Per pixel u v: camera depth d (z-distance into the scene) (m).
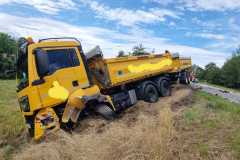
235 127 6.02
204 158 4.48
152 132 5.10
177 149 4.71
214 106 9.17
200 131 5.70
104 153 4.78
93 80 8.13
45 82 6.45
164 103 9.50
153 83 10.44
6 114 9.93
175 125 5.99
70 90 6.93
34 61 6.41
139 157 4.51
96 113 7.21
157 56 11.18
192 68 16.98
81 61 7.40
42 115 6.36
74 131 6.49
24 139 7.19
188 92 12.09
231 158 4.44
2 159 6.24
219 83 57.44
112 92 8.81
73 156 5.00
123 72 8.94
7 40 39.25
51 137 6.00
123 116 8.14
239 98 15.78
